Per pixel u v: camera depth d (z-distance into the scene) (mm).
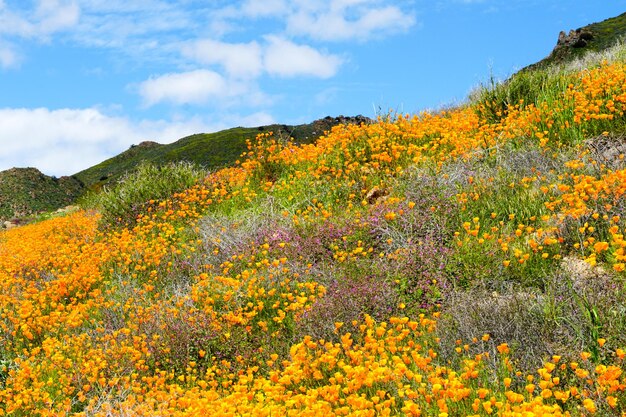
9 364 6547
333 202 9672
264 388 4496
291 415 4062
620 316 4535
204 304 6949
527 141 9172
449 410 3988
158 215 11633
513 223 7012
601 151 7938
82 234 12930
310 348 5441
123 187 13461
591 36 27859
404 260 6578
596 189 6293
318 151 12211
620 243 5074
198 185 12586
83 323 7551
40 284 9438
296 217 8742
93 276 9031
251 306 6730
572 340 4484
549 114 9570
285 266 7387
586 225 5824
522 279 5734
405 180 8906
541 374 3877
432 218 7430
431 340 5078
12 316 7887
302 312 6172
